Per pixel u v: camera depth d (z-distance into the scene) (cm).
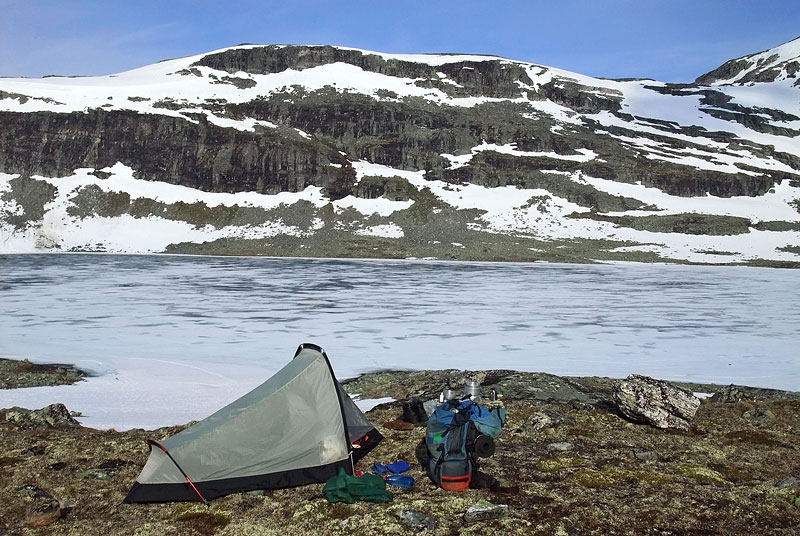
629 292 5112
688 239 11081
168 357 2364
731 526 753
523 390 1600
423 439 1137
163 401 1648
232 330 3050
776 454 1056
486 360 2378
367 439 1100
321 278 6038
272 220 11906
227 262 8088
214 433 898
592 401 1522
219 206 12288
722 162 15412
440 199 12862
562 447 1084
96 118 13512
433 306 4069
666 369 2227
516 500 832
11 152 12462
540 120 17438
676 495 851
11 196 11531
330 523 758
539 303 4297
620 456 1038
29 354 2389
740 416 1345
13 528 746
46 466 980
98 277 5759
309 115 15850
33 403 1617
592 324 3369
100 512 807
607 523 757
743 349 2650
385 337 2905
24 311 3609
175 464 860
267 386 992
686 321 3512
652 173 14112
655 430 1215
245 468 891
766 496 851
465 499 831
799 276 6962
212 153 13475
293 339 2816
